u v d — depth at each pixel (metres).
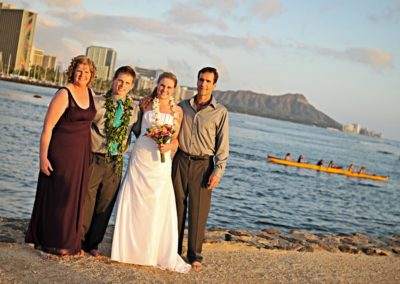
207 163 4.93
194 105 4.88
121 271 4.44
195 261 4.97
